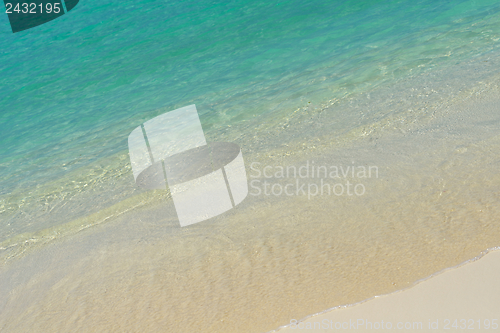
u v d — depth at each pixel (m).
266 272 3.53
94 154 6.21
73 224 4.68
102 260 4.06
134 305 3.49
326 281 3.29
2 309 3.73
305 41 9.20
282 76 7.77
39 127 7.53
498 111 5.01
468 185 3.97
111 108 7.82
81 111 7.91
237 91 7.49
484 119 4.92
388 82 6.49
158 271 3.79
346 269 3.37
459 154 4.41
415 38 8.08
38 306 3.68
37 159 6.41
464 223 3.55
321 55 8.34
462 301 2.88
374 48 8.07
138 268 3.87
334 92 6.58
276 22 10.64
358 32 9.09
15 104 8.52
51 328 3.43
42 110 8.16
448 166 4.27
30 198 5.33
